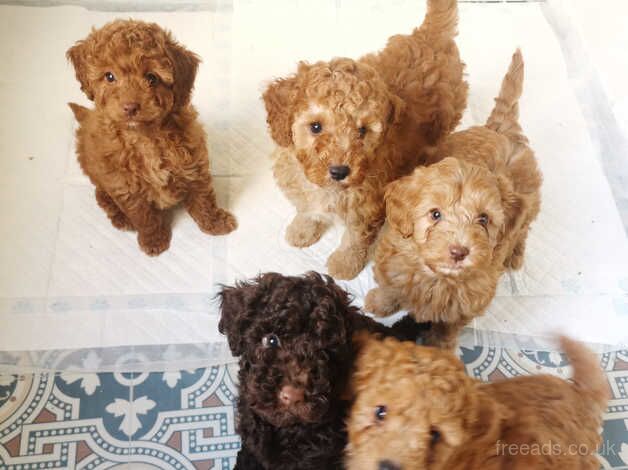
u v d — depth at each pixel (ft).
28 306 2.08
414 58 2.05
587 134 2.56
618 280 2.27
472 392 1.36
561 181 2.45
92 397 1.95
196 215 2.19
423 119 2.04
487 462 1.36
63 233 2.22
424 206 1.65
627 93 2.67
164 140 1.84
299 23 2.75
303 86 1.76
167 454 1.89
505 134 2.02
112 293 2.13
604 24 2.84
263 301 1.44
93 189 2.31
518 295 2.22
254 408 1.45
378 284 2.09
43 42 2.59
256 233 2.28
